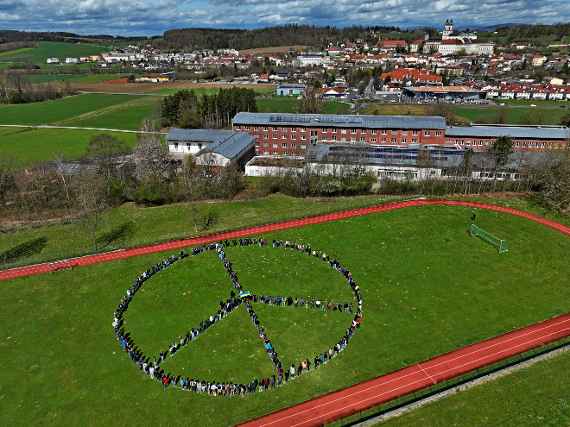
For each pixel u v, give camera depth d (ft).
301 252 286.25
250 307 231.91
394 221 322.55
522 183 381.60
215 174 424.46
